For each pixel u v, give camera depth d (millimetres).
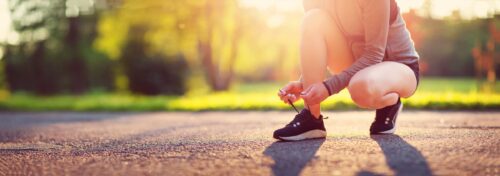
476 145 2611
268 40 28078
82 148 3287
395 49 3066
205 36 27031
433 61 53594
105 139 3992
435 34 49812
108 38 28469
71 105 14227
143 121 7434
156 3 26375
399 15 3084
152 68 25906
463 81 48125
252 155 2496
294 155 2412
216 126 5355
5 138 4559
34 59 36375
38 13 36625
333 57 3072
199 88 27984
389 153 2363
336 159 2248
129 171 2203
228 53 27922
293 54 28469
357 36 2992
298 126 3055
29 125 6930
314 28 2994
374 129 3289
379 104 3055
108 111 12773
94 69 39750
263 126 5188
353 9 2904
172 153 2729
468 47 50750
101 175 2141
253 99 13297
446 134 3283
